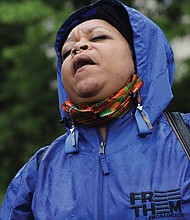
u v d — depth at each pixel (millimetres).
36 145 10250
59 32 2855
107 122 2523
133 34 2615
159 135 2459
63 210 2387
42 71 10617
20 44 11109
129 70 2564
